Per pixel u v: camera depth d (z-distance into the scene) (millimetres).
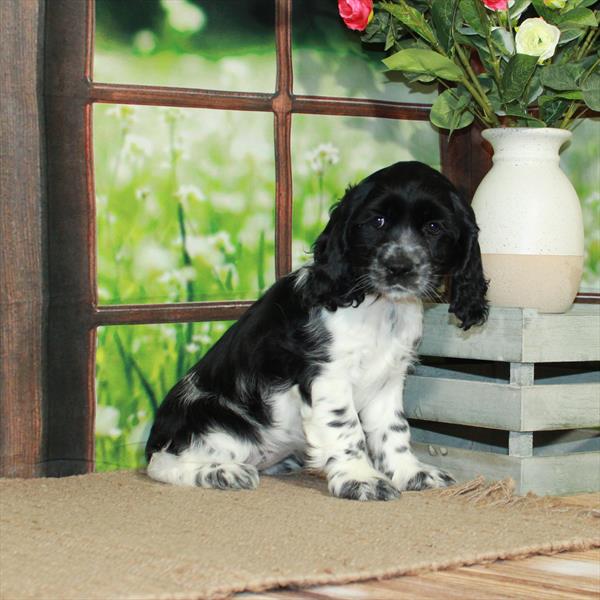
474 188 6176
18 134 4934
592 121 5754
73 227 5105
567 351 4832
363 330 4633
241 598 3201
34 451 5055
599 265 5797
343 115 5754
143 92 5223
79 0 5062
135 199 5242
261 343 4789
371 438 4910
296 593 3256
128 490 4656
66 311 5117
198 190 5391
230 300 5504
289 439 4902
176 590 3131
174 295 5367
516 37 4836
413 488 4750
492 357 4895
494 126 5316
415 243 4395
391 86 5891
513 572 3500
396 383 4883
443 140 6066
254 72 5504
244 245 5523
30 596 3084
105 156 5164
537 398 4766
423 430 5625
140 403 5316
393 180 4449
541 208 5000
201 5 5348
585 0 4973
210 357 4969
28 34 4930
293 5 5586
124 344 5262
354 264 4504
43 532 3873
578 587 3334
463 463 5012
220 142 5434
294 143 5629
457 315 4707
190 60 5340
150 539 3766
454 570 3514
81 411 5176
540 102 5098
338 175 5758
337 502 4422
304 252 5426
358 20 5035
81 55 5082
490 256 5059
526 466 4742
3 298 4957
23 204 4965
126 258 5238
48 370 5094
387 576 3391
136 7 5195
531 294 5023
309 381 4668
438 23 5078
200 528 3932
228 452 4859
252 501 4426
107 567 3393
